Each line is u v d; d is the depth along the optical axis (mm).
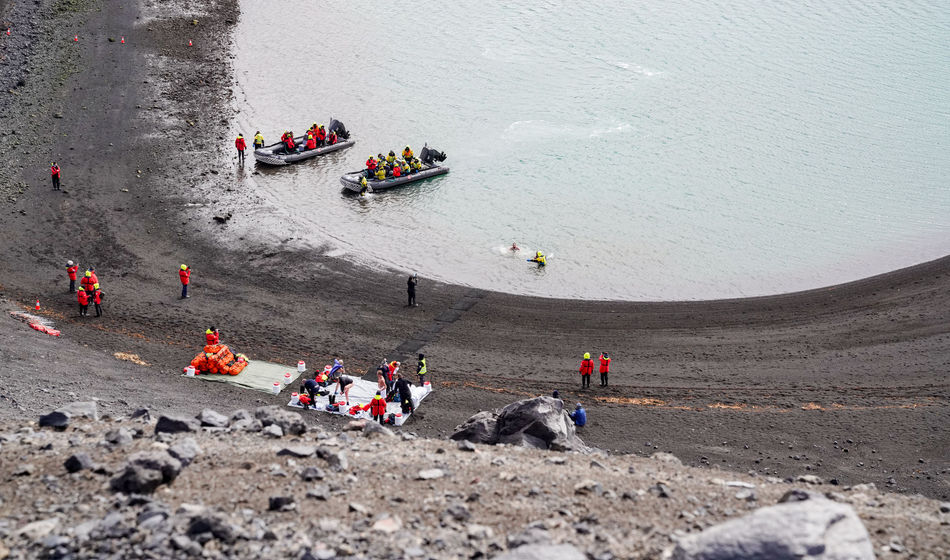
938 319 46031
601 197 63438
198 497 17688
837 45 93188
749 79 84688
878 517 18625
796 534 13016
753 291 51562
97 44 83750
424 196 63656
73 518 16516
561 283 52250
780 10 104000
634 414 37250
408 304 48406
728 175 66625
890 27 98062
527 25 99125
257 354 41594
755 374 41188
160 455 18453
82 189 59812
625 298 50656
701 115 76875
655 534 16359
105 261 51031
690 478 21422
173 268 51031
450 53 91125
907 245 56781
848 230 58875
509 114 77375
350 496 18141
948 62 88250
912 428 35906
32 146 65125
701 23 99750
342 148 71250
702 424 36406
